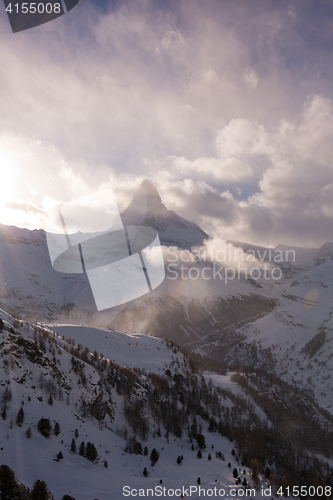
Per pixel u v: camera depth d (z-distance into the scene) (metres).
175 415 172.50
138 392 176.50
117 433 131.25
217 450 160.12
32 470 78.75
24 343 131.62
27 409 102.56
